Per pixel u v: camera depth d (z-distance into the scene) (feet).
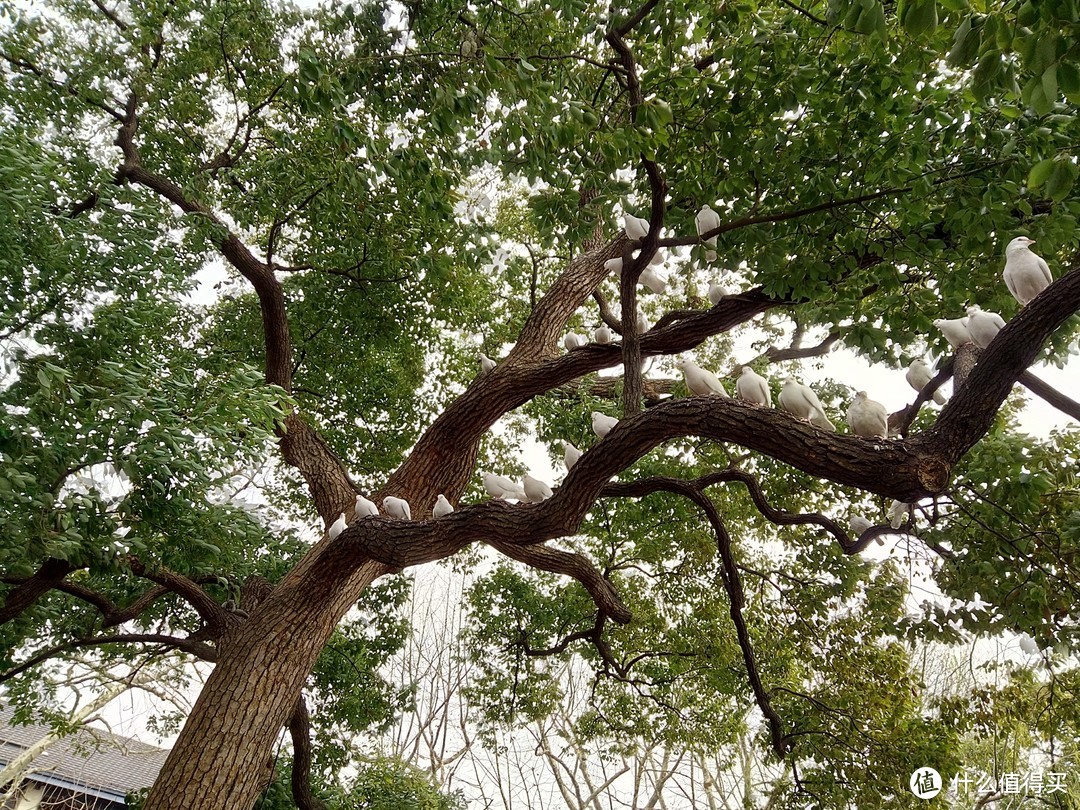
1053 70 6.68
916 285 18.13
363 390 32.45
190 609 29.25
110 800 46.06
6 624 20.68
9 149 15.79
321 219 28.30
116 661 33.76
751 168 16.57
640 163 18.62
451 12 17.17
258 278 24.79
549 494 17.03
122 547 15.96
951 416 10.62
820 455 11.30
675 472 28.99
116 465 15.14
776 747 22.53
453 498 23.71
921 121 14.40
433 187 16.12
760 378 13.09
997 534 17.61
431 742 65.62
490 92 16.08
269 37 25.61
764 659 28.02
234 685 17.21
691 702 31.30
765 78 15.16
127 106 26.12
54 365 14.52
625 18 15.47
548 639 32.07
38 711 29.94
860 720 24.57
